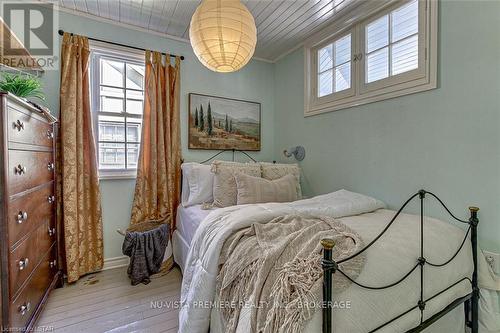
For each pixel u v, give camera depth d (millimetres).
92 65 2271
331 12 2143
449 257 1214
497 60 1371
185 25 2355
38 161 1519
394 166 1901
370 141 2076
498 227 1379
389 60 1934
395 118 1891
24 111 1300
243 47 1356
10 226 1129
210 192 2359
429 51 1662
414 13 1774
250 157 3066
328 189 2473
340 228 1170
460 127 1528
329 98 2457
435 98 1648
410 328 948
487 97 1413
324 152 2514
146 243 2068
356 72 2176
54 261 1877
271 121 3203
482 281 1381
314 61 2643
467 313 1358
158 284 2045
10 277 1122
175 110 2520
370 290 865
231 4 1296
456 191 1552
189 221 2078
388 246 1079
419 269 1055
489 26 1397
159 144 2406
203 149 2766
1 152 1091
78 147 2076
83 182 2125
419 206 1743
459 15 1521
